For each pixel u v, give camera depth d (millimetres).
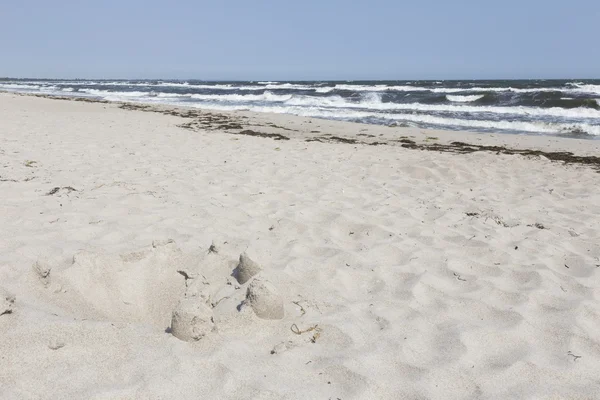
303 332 2748
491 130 15414
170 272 3402
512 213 5590
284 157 8883
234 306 2926
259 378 2268
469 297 3340
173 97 38219
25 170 6664
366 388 2252
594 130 14797
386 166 8195
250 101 31469
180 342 2488
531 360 2580
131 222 4672
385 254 4152
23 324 2459
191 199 5648
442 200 6148
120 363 2281
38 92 47375
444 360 2553
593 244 4520
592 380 2438
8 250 3646
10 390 2039
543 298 3334
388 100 27109
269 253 3994
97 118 14781
